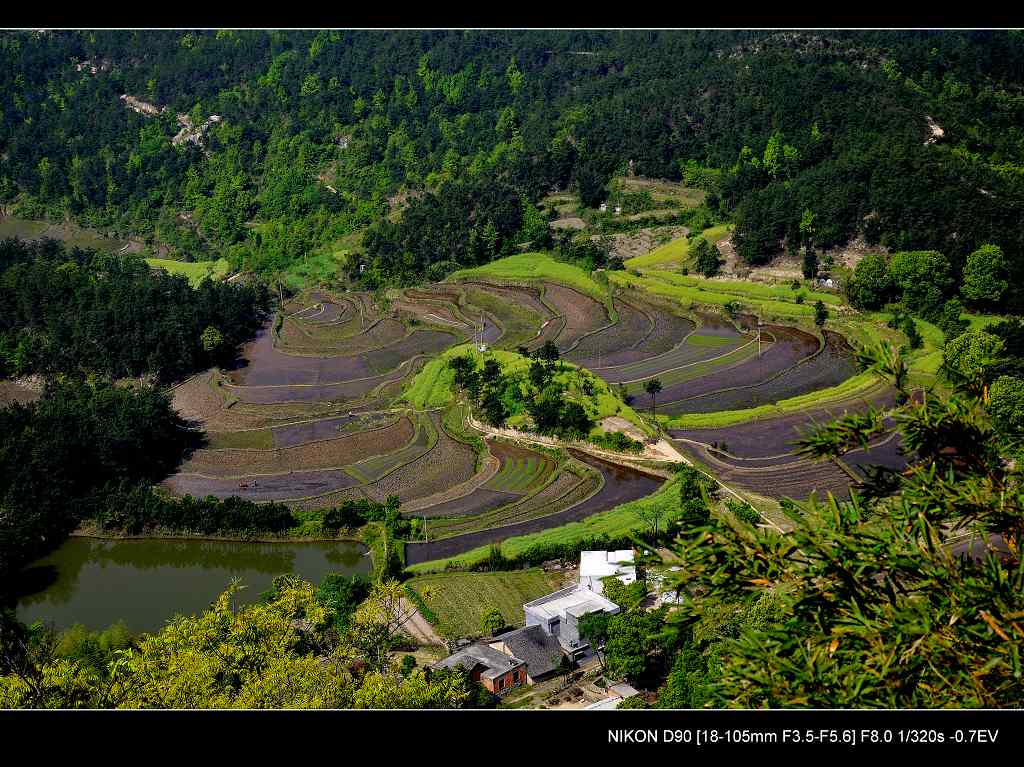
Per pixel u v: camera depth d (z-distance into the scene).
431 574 134.62
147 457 177.88
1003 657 32.34
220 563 147.12
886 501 39.66
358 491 166.62
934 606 34.34
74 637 116.44
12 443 161.38
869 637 34.16
